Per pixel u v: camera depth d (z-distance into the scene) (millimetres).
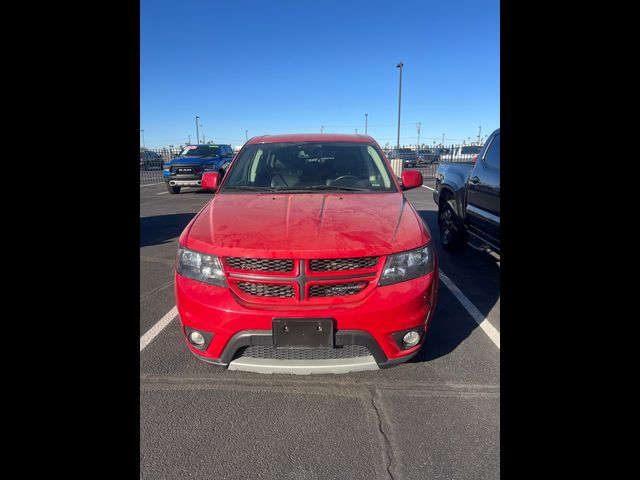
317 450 1980
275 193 3164
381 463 1896
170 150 29203
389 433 2090
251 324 2086
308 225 2348
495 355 2842
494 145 4426
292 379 2572
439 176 6266
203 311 2170
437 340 3086
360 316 2076
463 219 5211
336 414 2240
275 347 2100
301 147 3742
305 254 2111
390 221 2471
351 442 2031
